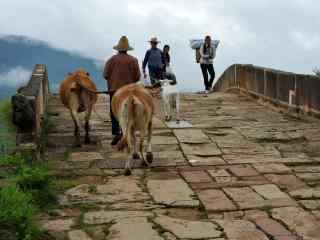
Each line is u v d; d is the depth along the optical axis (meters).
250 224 4.83
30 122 6.77
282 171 6.54
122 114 6.30
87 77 7.91
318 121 9.34
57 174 6.30
